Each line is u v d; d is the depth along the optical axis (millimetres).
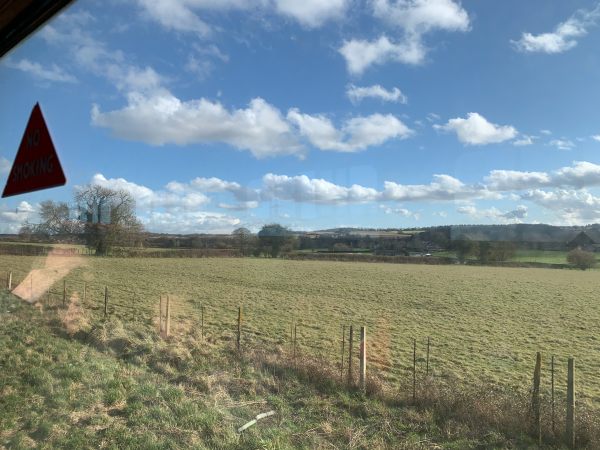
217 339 5672
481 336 5539
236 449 3102
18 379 4793
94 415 3906
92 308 6594
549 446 2807
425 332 6277
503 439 2908
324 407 3648
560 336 4969
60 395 4305
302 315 7004
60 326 6090
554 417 2994
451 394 3545
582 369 4387
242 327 6191
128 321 6113
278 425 3350
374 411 3486
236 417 3590
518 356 4957
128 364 5023
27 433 3783
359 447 2961
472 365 4988
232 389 4152
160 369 4773
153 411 3812
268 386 4164
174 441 3350
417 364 5199
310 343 6039
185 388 4219
